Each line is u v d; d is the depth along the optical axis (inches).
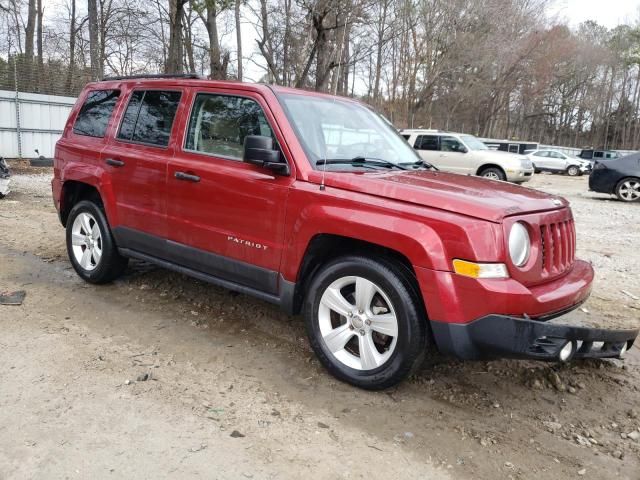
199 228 161.6
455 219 118.3
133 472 100.5
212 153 161.6
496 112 2025.1
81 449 106.4
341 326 138.4
